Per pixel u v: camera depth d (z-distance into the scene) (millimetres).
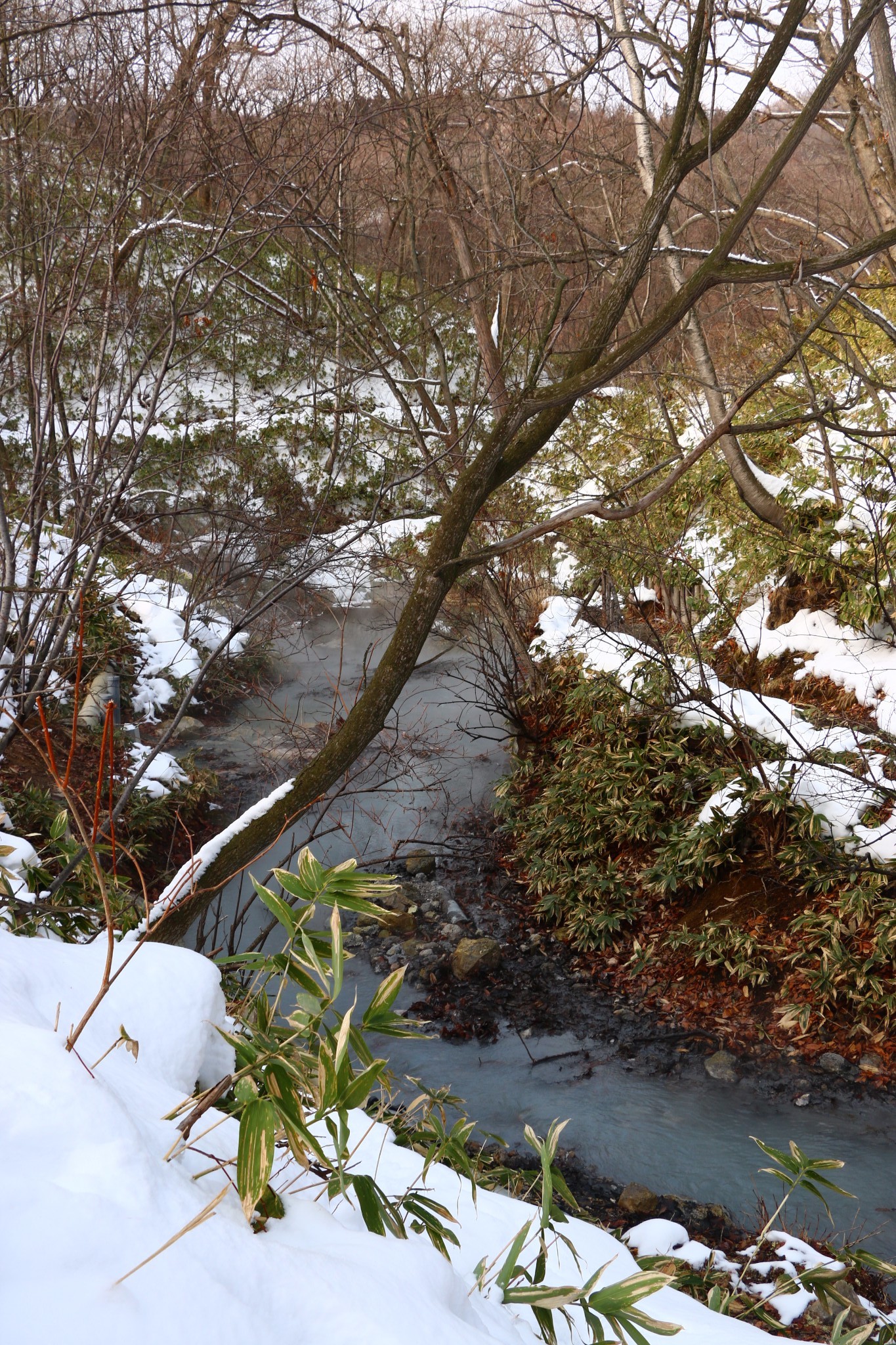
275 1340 1035
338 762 3930
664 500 10734
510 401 3826
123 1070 1471
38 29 4172
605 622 9484
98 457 4270
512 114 7762
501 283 7832
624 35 6000
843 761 7125
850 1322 3600
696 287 3590
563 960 7359
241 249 5562
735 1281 3861
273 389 11477
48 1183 1057
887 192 7660
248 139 5039
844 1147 5125
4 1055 1247
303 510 5781
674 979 6887
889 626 7988
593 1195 4852
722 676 9188
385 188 8031
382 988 1707
